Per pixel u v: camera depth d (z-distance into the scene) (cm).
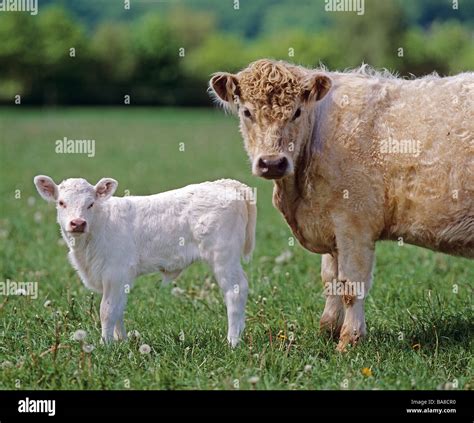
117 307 948
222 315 1082
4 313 1086
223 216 955
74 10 12181
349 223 951
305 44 7975
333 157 943
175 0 12281
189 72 8750
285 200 990
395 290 1198
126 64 8694
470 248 938
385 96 946
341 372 862
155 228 958
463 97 918
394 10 7569
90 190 942
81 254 955
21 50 8538
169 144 4391
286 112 898
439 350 936
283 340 951
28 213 2034
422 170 920
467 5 9194
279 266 1374
